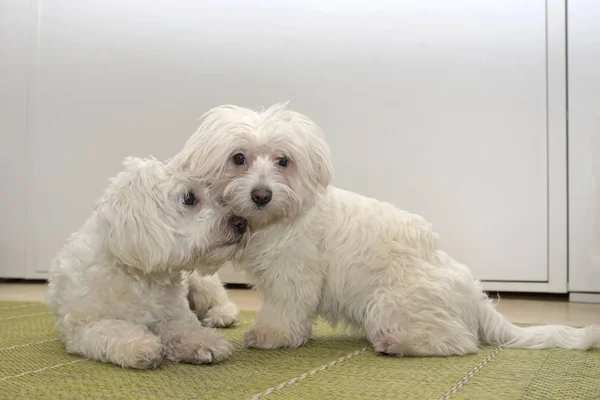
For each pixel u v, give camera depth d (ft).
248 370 5.42
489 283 11.43
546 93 11.13
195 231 5.81
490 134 11.35
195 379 5.08
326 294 6.78
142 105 12.77
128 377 5.12
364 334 7.02
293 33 12.07
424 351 6.01
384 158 11.75
